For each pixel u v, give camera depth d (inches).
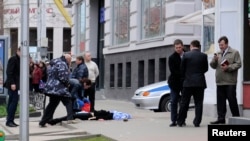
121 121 1355.8
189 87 1151.0
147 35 2239.2
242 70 1330.0
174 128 1156.5
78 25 3348.9
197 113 1170.6
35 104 1985.7
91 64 1510.8
